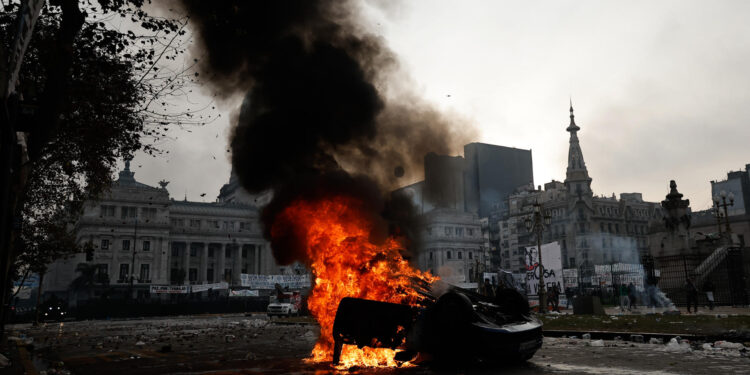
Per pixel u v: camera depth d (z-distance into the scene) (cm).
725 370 588
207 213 10412
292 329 1689
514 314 708
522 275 3297
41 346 1221
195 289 5203
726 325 1165
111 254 8900
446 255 9188
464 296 643
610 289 3791
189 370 691
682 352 777
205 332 1623
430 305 657
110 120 1186
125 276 8931
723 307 2462
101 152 1376
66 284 9006
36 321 2944
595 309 2019
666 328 1134
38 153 766
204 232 10244
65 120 1171
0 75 514
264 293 5959
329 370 646
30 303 10238
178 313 4516
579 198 10331
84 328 2262
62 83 782
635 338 1007
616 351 822
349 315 672
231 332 1588
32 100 761
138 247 9181
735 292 2562
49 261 2517
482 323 624
